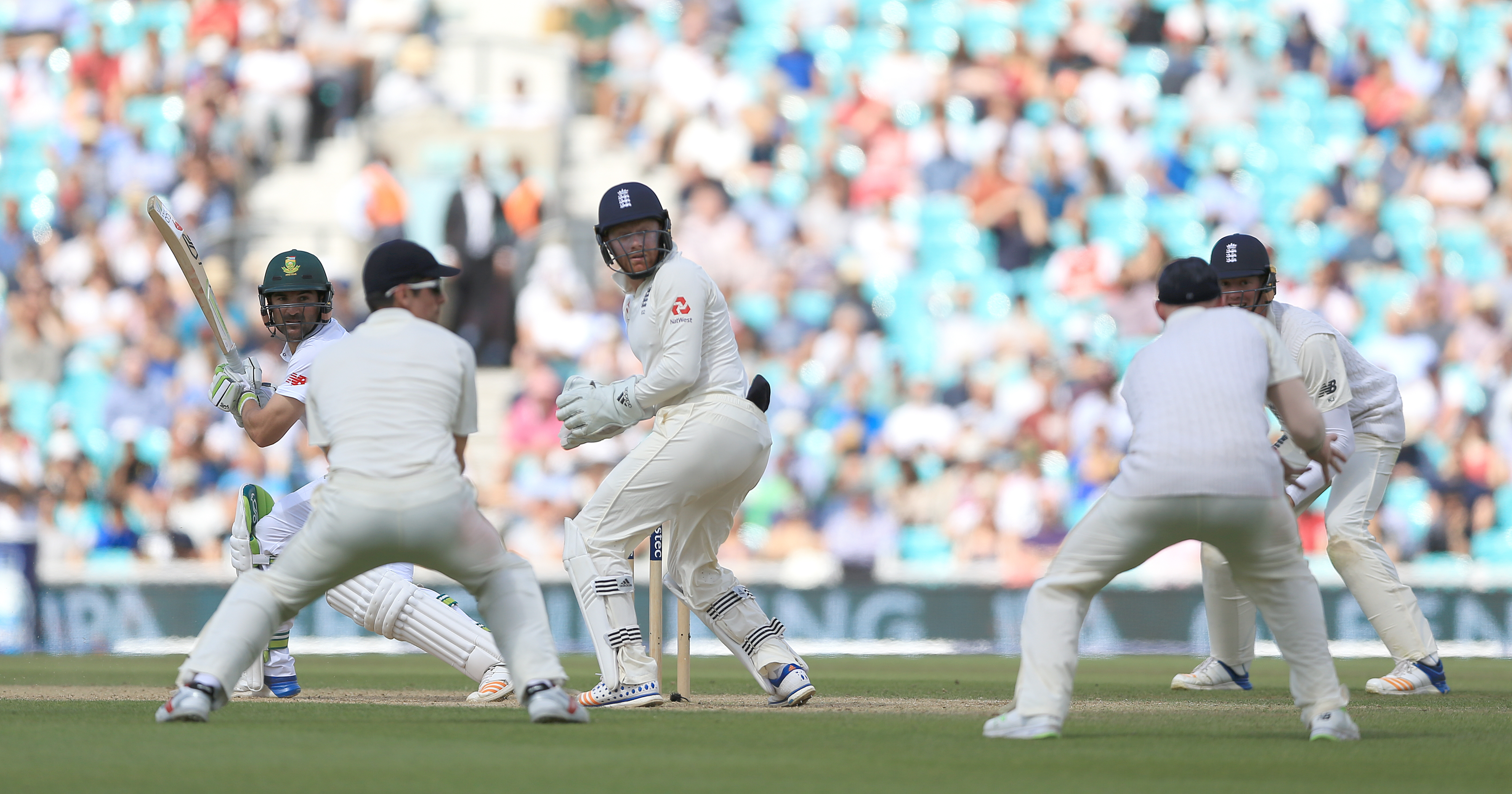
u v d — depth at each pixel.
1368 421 24.64
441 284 16.61
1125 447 54.44
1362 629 44.09
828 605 44.75
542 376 55.66
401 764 12.97
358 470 15.41
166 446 55.38
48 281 59.62
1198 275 15.71
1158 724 18.05
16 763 12.87
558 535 51.59
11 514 52.97
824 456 54.03
